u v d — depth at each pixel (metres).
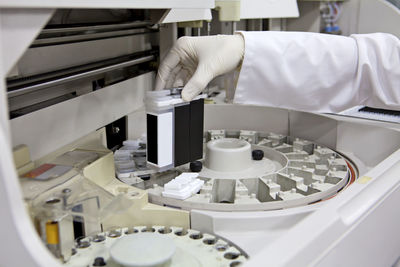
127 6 0.50
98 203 0.58
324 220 0.52
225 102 1.29
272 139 1.13
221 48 0.91
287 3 1.37
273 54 0.94
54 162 0.69
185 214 0.69
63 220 0.56
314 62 0.94
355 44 0.95
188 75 1.03
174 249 0.57
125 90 0.99
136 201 0.69
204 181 0.84
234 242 0.64
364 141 1.05
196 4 0.70
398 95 0.92
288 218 0.67
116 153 0.92
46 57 0.77
